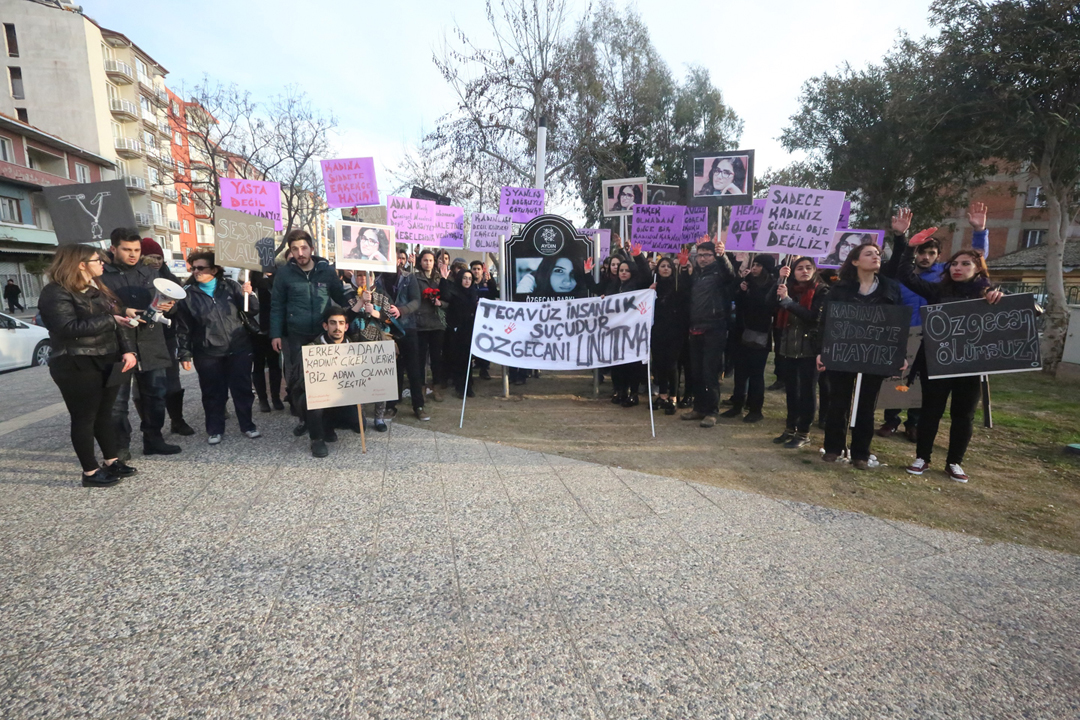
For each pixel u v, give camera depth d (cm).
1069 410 661
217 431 518
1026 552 321
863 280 458
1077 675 223
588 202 1873
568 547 322
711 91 2266
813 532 344
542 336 620
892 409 550
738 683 217
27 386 909
